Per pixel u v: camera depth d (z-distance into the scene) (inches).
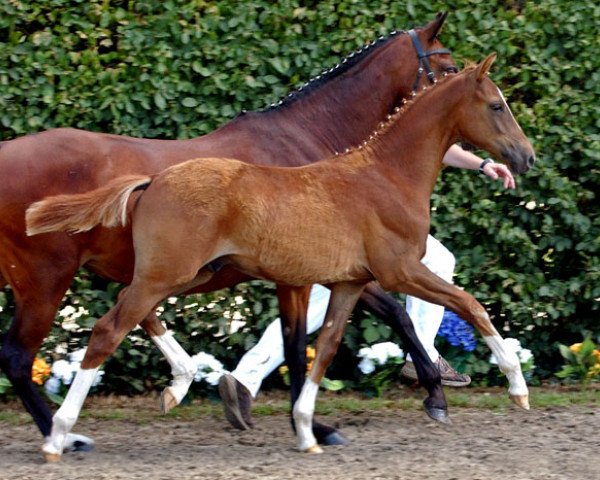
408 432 357.1
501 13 422.3
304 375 351.6
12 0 390.9
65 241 322.7
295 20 411.5
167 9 400.2
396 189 314.5
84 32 398.0
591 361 417.7
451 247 423.5
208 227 295.0
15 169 321.1
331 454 320.8
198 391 412.5
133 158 331.3
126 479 287.0
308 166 313.0
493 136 328.2
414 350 370.3
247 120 352.2
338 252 306.7
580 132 421.1
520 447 328.5
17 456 319.6
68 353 407.5
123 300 299.4
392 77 370.0
